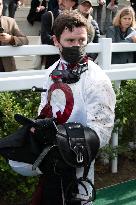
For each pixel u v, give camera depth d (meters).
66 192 4.26
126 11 11.30
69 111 4.39
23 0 17.59
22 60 13.27
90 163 4.14
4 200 7.91
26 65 13.33
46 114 4.61
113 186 9.02
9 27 9.46
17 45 8.40
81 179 4.21
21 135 4.19
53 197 4.43
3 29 8.67
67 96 4.38
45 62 10.83
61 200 4.41
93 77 4.32
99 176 9.34
